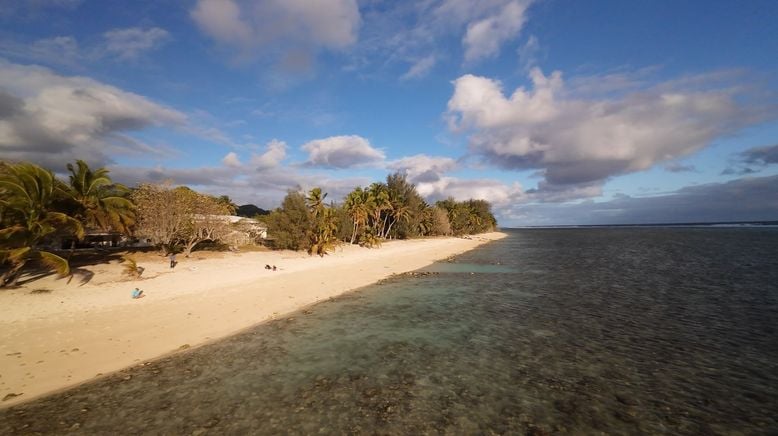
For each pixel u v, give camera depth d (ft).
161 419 33.06
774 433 31.04
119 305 68.49
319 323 65.10
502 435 30.60
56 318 59.11
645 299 85.40
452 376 42.47
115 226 108.06
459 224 418.10
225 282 95.61
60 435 30.63
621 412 34.42
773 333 58.23
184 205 129.90
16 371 41.60
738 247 239.50
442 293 93.45
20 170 79.05
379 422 32.53
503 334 58.70
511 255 205.98
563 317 69.21
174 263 112.06
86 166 106.22
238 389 39.09
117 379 41.34
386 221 319.06
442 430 31.30
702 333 58.65
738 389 39.14
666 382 40.91
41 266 90.68
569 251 235.40
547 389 39.11
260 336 57.41
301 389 39.09
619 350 51.03
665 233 536.01
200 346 52.49
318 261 150.61
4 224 76.02
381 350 51.26
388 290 97.60
